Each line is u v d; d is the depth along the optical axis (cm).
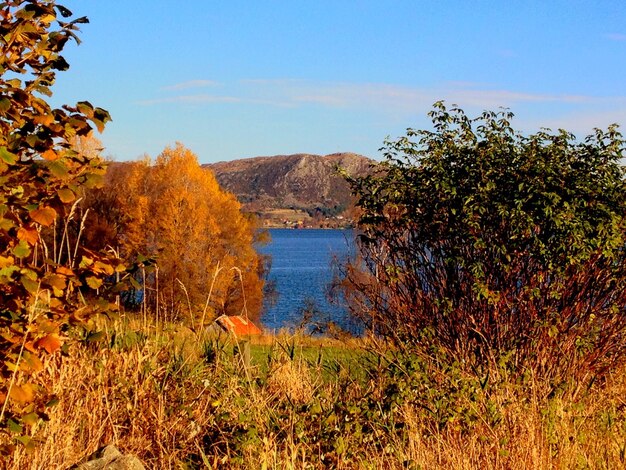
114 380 568
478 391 616
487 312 793
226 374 616
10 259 338
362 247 860
